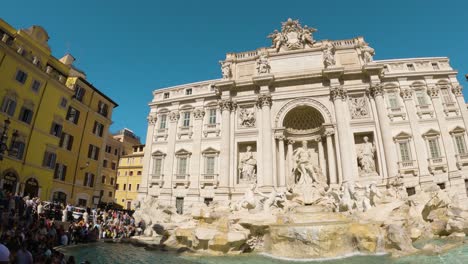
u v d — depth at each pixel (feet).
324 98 120.98
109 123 152.05
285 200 93.30
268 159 115.24
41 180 108.06
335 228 61.26
